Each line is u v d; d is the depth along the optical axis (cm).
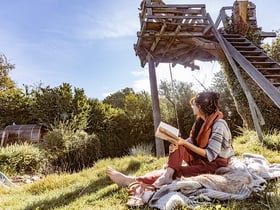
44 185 387
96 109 1214
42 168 702
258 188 224
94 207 238
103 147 1151
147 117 1274
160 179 237
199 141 258
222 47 621
